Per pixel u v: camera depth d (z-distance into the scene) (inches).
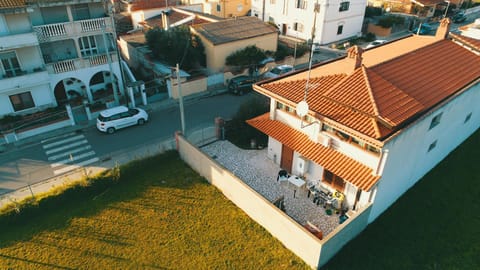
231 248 623.2
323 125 687.7
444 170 826.8
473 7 2596.0
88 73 1124.5
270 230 649.0
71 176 815.1
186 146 825.5
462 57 876.0
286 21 1958.7
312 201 727.1
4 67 1007.0
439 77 764.6
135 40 1534.2
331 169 642.2
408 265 587.8
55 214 701.3
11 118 1024.9
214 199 739.4
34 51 1030.4
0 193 755.4
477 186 776.3
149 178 802.8
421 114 631.2
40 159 884.0
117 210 710.5
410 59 789.2
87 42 1144.2
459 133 889.5
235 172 814.5
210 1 2172.7
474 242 634.2
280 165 832.3
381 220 677.3
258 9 2106.3
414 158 700.7
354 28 1939.0
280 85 768.3
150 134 1000.2
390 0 2362.2
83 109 1112.2
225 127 962.1
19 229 666.2
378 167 600.7
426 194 746.8
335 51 1753.2
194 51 1352.1
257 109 971.9
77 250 621.0
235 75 1373.0
